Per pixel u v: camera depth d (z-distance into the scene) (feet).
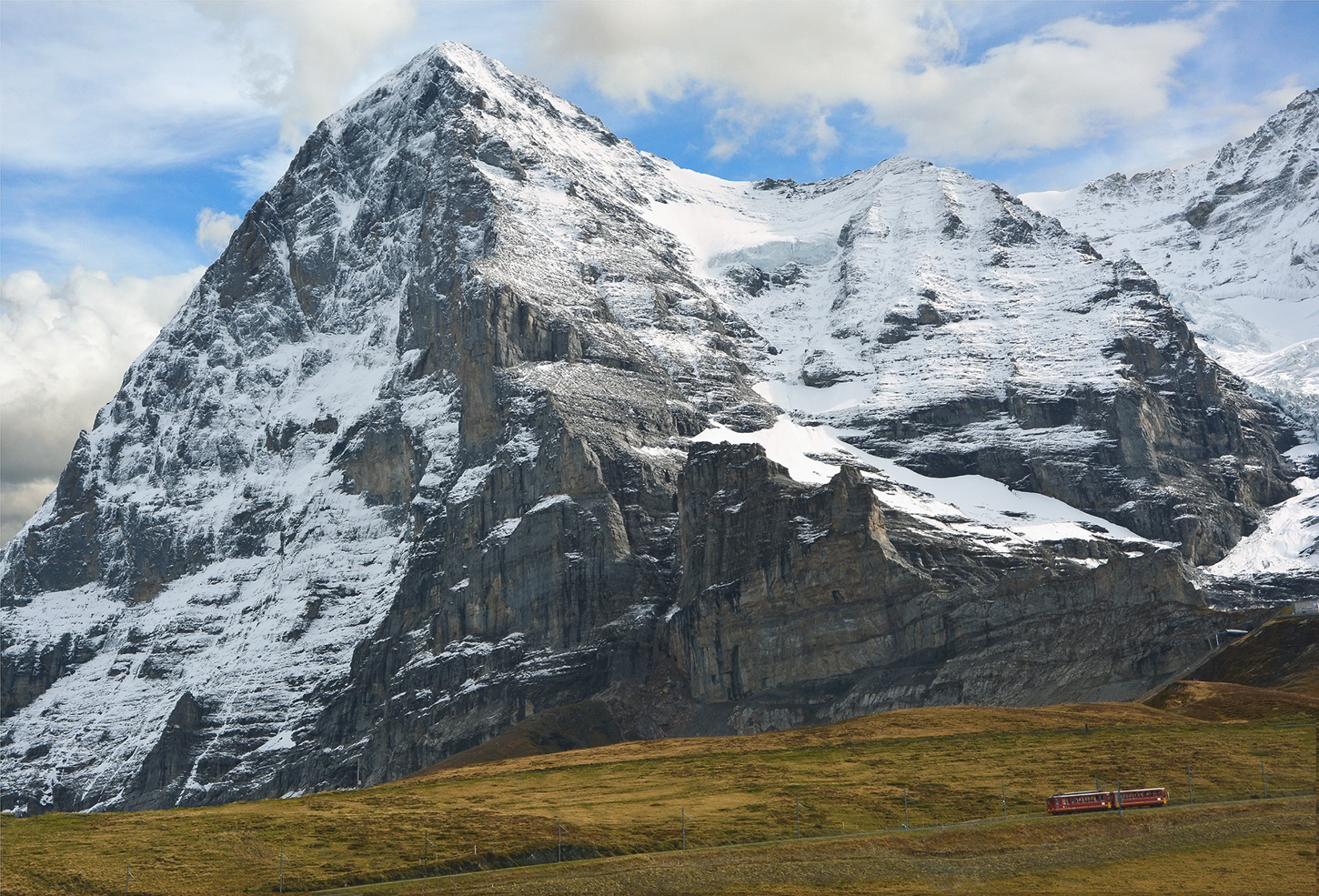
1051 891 467.52
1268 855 490.90
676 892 478.59
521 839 531.91
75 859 518.37
